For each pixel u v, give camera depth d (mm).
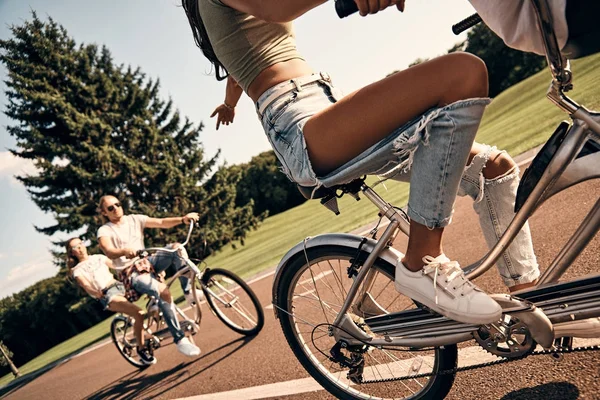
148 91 27125
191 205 25578
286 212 38281
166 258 4727
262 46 1660
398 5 1273
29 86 24828
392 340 1884
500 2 1278
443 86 1367
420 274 1622
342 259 1941
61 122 24953
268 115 1677
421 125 1387
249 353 3914
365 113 1453
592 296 1499
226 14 1646
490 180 1817
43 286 29547
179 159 26656
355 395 2168
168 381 4207
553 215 3627
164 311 4422
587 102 8547
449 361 1853
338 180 1577
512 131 10750
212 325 5703
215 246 25828
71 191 24688
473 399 2025
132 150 26000
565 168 1451
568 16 1152
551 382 1893
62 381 7195
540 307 1582
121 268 4656
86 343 13695
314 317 2143
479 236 4109
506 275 1878
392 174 1743
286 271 2107
